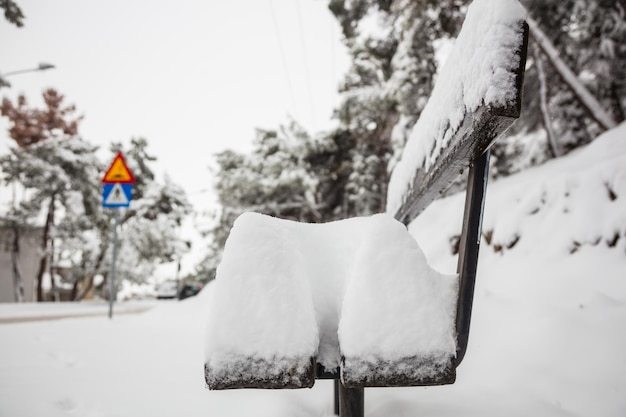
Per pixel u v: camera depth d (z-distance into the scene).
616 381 1.49
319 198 12.32
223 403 1.58
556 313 1.96
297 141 10.88
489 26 0.77
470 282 0.89
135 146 24.05
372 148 11.10
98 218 20.86
